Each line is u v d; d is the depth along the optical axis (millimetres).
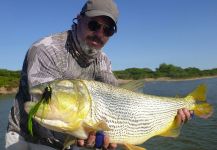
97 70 921
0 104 5359
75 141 707
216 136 2658
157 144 2465
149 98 876
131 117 813
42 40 838
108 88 763
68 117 668
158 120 900
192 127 3049
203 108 1026
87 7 857
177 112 966
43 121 655
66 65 851
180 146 2410
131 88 835
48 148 858
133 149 770
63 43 856
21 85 851
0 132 2982
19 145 861
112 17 856
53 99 658
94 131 692
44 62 810
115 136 772
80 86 703
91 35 857
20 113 854
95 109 717
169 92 6676
